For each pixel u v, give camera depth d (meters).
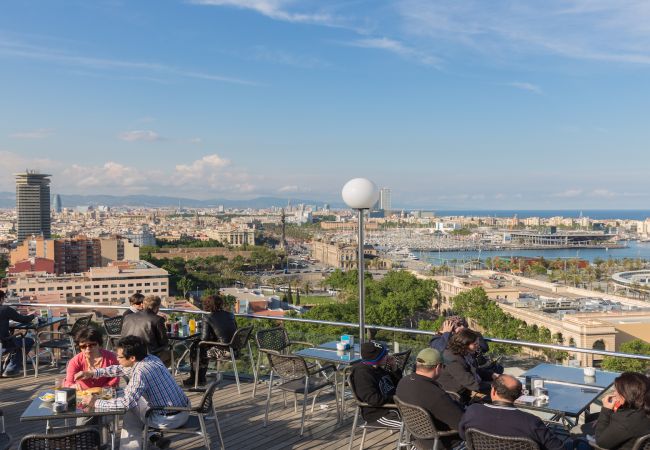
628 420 5.54
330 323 10.87
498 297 94.81
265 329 10.57
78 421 7.66
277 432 8.64
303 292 139.88
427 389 6.30
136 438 7.08
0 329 11.51
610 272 180.50
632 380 5.62
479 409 5.55
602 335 62.38
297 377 9.16
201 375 11.12
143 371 6.83
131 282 114.62
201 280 151.75
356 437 8.42
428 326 70.19
